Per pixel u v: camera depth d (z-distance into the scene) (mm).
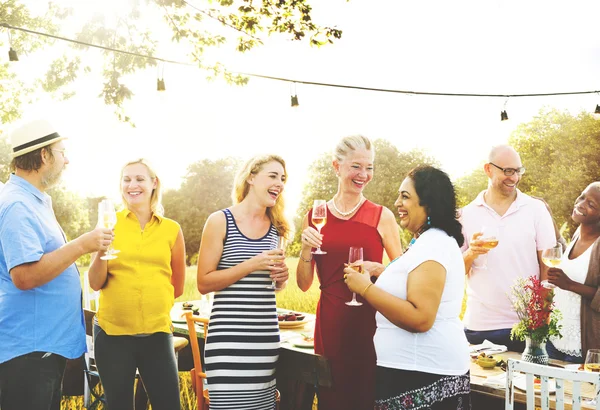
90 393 4129
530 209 3562
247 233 2953
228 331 2826
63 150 2684
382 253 3143
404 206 2441
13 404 2494
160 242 3127
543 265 3555
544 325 2896
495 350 3307
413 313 2232
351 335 3006
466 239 3689
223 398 2812
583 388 2688
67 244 2502
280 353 2953
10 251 2416
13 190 2543
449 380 2270
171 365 3096
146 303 3025
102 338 3020
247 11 8828
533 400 2342
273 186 2939
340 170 3121
